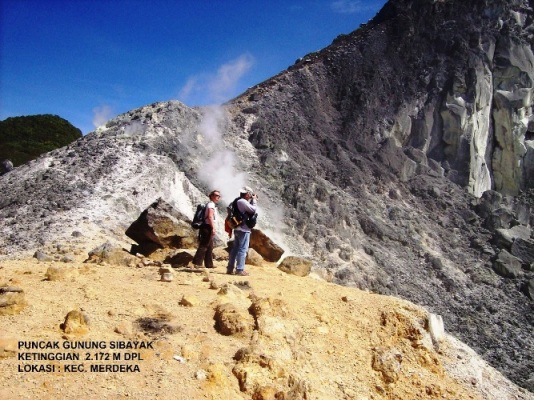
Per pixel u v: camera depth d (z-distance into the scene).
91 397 5.39
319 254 38.50
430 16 64.94
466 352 9.71
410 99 58.28
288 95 57.38
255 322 7.82
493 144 59.88
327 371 7.59
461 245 46.62
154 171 34.38
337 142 53.19
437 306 37.91
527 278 43.19
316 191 44.12
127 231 13.95
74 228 22.98
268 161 45.44
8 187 30.69
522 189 58.28
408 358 8.72
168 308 8.03
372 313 9.39
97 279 9.30
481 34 62.72
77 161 34.22
